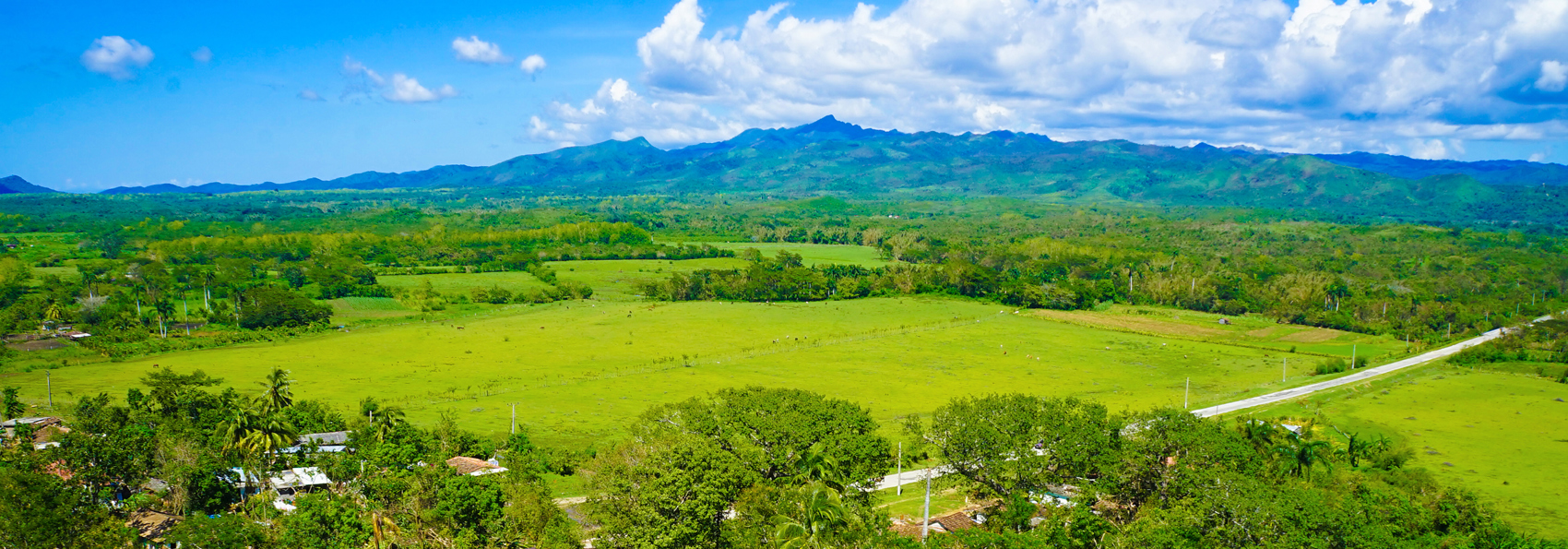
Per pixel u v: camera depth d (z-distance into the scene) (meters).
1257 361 167.12
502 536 65.44
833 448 75.94
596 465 79.88
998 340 184.50
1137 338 189.50
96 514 62.97
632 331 186.62
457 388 134.25
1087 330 197.50
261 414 82.94
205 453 78.06
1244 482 68.06
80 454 70.25
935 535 66.62
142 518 69.50
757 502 66.69
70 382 130.38
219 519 64.00
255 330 174.88
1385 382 146.88
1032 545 62.88
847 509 64.25
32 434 90.00
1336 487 77.62
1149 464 77.00
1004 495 80.25
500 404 124.19
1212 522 65.38
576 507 75.12
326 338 174.62
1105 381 150.00
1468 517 74.38
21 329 165.62
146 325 176.00
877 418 121.31
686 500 64.75
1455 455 106.25
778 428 77.94
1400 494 78.62
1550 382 145.75
